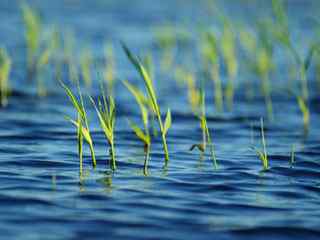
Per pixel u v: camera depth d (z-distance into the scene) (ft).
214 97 41.83
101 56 54.54
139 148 28.25
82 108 23.89
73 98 23.63
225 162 26.08
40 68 44.37
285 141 30.71
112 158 24.58
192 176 23.77
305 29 68.74
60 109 36.78
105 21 73.41
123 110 37.01
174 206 20.29
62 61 51.26
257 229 18.48
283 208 20.48
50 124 32.60
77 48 56.90
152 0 91.61
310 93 43.16
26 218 18.71
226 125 34.17
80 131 23.44
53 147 27.73
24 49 57.00
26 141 28.81
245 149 28.73
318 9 81.41
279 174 24.45
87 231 17.90
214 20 72.79
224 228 18.48
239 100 41.11
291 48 35.12
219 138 31.14
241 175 24.13
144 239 17.47
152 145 28.94
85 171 24.02
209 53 38.34
